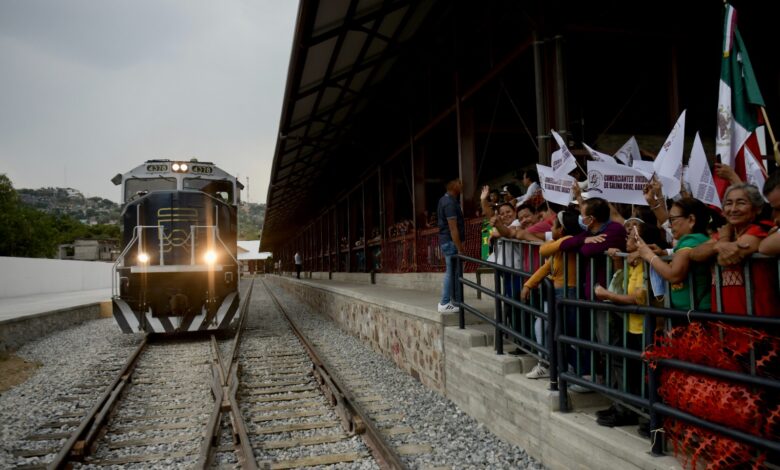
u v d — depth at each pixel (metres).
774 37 6.77
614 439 3.15
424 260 11.48
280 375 7.38
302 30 6.81
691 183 3.63
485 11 8.24
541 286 4.46
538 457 3.94
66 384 7.08
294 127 11.37
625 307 3.17
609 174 3.96
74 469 4.18
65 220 83.50
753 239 2.50
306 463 4.12
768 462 2.52
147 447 4.66
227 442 4.71
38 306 14.36
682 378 2.72
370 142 15.35
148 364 8.39
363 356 8.46
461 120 9.26
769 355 2.34
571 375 3.69
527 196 6.08
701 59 7.49
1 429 5.23
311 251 31.58
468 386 5.19
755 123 3.56
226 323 11.12
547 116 6.66
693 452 2.74
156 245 11.02
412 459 4.15
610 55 8.09
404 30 8.59
